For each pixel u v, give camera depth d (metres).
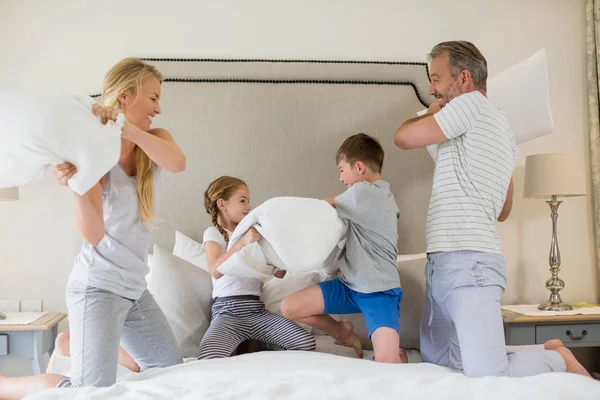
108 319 1.85
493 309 1.94
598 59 3.30
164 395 1.52
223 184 2.66
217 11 3.22
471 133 2.07
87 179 1.69
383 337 2.13
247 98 3.15
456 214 2.04
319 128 3.18
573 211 3.39
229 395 1.48
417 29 3.31
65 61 3.14
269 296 2.57
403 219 3.17
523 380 1.61
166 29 3.19
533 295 3.35
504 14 3.36
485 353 1.88
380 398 1.48
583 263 3.39
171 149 1.86
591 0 3.36
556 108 3.39
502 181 2.08
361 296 2.22
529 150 3.37
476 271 1.97
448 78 2.16
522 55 3.37
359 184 2.27
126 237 1.92
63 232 3.12
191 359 2.24
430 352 2.17
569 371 1.94
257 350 2.48
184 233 3.09
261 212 2.20
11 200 3.01
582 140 3.39
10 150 1.65
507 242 3.36
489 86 2.85
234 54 3.22
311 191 3.17
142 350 2.08
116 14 3.18
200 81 3.15
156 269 2.56
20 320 2.83
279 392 1.52
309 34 3.26
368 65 3.22
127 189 1.91
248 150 3.15
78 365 1.81
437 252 2.06
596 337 2.94
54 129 1.63
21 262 3.10
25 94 1.67
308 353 2.01
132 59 1.98
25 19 3.13
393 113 3.21
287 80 3.18
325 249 2.16
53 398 1.52
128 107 1.92
